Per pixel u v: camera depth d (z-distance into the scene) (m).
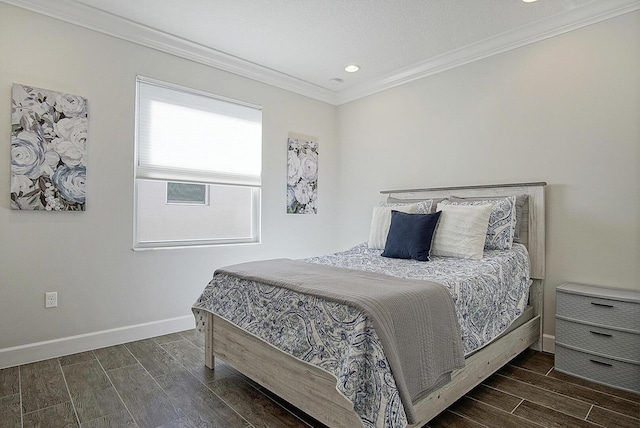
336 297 1.60
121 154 2.87
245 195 3.79
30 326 2.48
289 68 3.70
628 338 2.14
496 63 3.11
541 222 2.78
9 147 2.40
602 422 1.81
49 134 2.54
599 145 2.56
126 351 2.70
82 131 2.67
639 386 2.10
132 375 2.30
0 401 1.97
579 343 2.33
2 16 2.38
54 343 2.57
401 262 2.61
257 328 1.96
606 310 2.23
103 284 2.79
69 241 2.63
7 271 2.40
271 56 3.43
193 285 3.29
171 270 3.16
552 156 2.79
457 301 1.87
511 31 2.91
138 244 3.05
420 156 3.68
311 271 2.20
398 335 1.49
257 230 3.84
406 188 3.81
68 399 2.00
